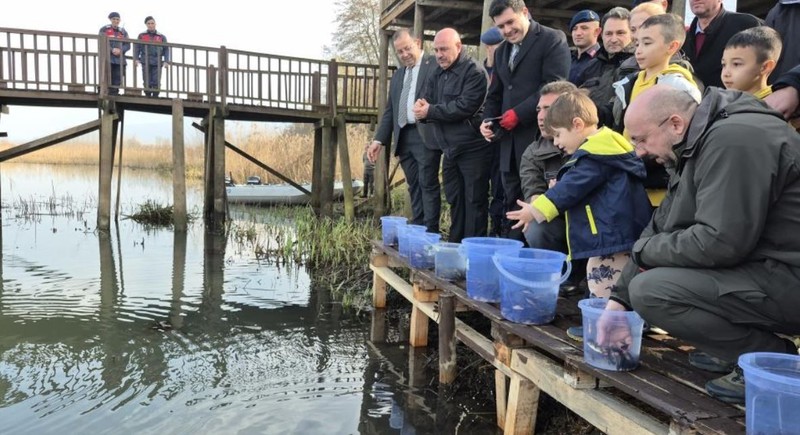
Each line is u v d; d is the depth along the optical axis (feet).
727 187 6.41
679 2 16.93
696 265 6.86
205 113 39.04
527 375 9.45
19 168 87.76
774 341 6.91
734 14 12.13
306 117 39.06
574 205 9.65
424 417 11.01
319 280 22.13
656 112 7.23
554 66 13.84
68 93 33.63
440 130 15.96
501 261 9.79
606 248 9.43
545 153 12.08
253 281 21.93
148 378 12.81
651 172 10.34
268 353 14.40
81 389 12.19
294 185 42.09
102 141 33.50
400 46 17.72
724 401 6.66
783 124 6.52
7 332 15.75
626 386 7.17
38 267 23.82
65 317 17.12
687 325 7.01
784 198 6.42
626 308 7.95
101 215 33.09
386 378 12.84
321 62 38.81
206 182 38.32
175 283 21.45
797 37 10.73
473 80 15.35
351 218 36.19
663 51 10.11
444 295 12.43
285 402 11.65
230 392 12.10
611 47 12.91
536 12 28.68
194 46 35.68
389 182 36.91
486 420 10.89
